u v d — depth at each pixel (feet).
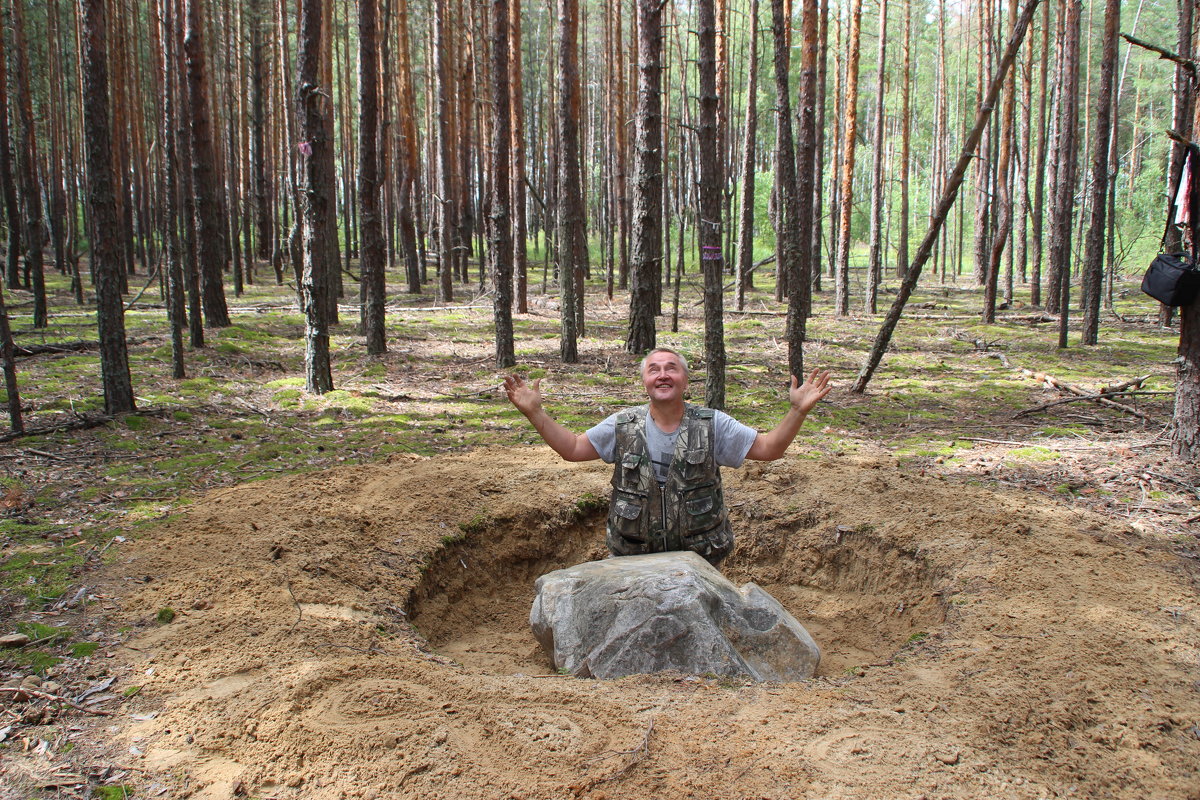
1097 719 11.05
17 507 18.98
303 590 15.30
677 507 14.93
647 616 13.24
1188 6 36.96
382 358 42.14
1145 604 14.70
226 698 11.42
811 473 22.72
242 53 84.38
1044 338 51.65
